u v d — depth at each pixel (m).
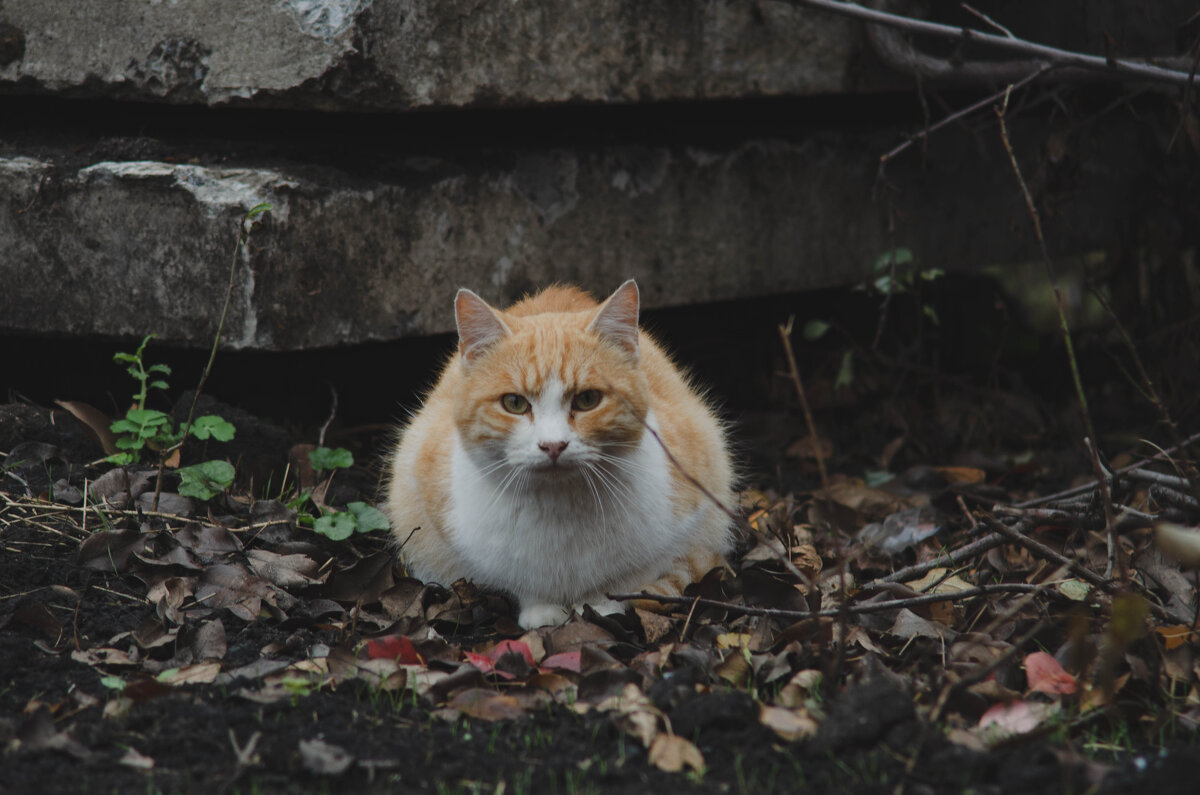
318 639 3.38
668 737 2.63
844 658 3.04
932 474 5.26
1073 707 2.78
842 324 6.90
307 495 4.23
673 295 5.54
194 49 4.40
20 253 4.78
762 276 5.85
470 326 3.63
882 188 6.18
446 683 2.96
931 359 7.00
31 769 2.50
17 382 5.48
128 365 5.33
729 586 3.77
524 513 3.56
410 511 3.98
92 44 4.60
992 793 2.43
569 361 3.50
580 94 4.82
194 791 2.44
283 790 2.47
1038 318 8.54
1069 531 4.17
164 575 3.61
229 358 5.28
